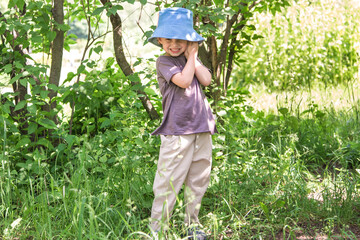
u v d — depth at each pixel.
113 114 3.80
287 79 8.55
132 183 3.39
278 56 8.83
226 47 4.69
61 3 3.80
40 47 4.51
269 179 3.77
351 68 8.61
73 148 3.97
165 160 2.82
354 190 3.45
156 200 2.86
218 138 3.78
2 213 3.08
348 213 3.24
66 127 3.99
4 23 3.56
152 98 4.41
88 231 2.86
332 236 2.90
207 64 4.58
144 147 3.52
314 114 5.57
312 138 4.91
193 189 2.94
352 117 5.72
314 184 3.77
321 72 8.64
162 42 2.86
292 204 3.41
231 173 3.69
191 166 2.92
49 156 3.81
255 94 8.11
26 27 3.53
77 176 3.33
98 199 3.07
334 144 4.82
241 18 4.93
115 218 3.09
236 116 4.68
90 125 4.17
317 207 3.38
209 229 3.07
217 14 3.85
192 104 2.81
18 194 3.28
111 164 3.85
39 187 3.36
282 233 3.06
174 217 3.08
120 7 3.57
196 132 2.81
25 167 3.40
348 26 9.02
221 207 3.25
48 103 4.05
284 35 8.91
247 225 3.08
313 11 9.13
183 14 2.83
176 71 2.77
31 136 3.90
